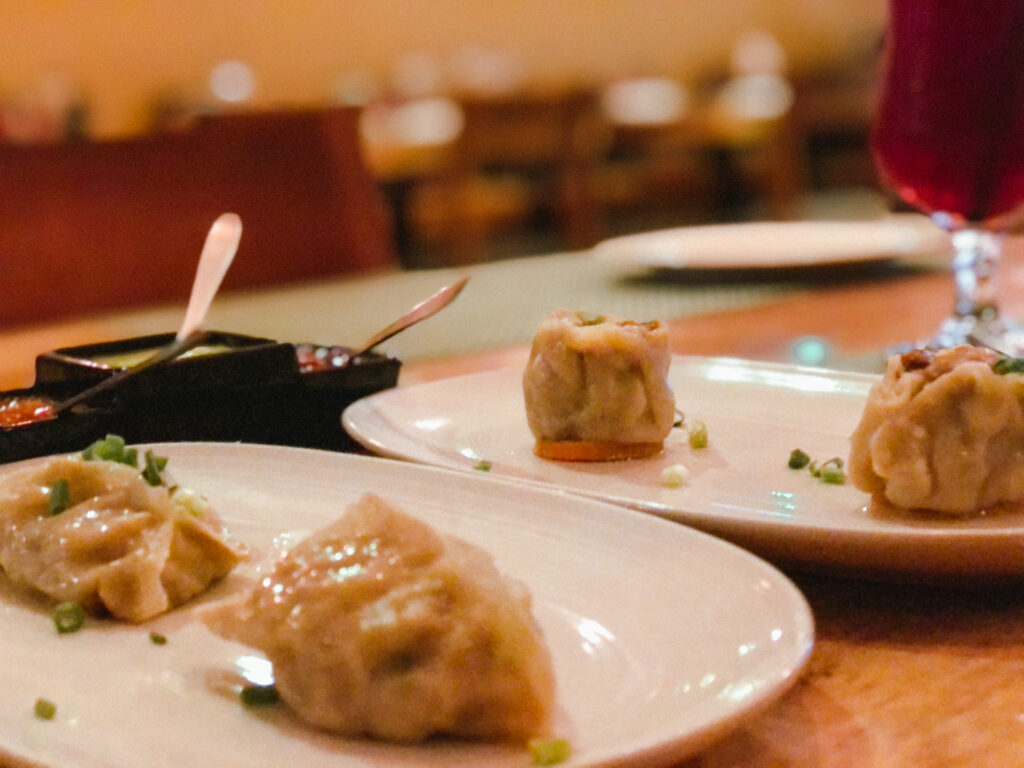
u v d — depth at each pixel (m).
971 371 0.41
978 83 0.54
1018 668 0.34
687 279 0.75
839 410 0.50
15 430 0.44
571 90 2.11
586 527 0.38
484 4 2.19
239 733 0.33
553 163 1.81
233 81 2.00
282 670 0.33
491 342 0.63
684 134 1.91
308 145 0.93
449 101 1.84
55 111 1.81
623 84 2.19
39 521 0.39
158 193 0.88
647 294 0.72
